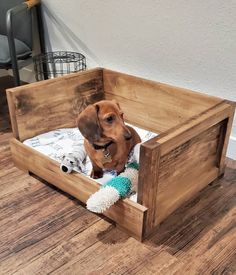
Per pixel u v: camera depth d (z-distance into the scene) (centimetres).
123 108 170
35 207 119
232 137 147
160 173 99
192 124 105
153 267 95
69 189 121
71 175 117
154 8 150
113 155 114
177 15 144
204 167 125
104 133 110
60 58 200
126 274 93
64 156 126
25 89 137
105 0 168
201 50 142
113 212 108
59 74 208
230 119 124
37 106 144
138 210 98
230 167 144
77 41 194
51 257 98
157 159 93
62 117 158
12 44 159
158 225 109
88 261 97
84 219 113
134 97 162
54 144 144
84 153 129
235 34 130
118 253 100
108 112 109
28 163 135
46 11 201
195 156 115
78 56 196
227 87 140
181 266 95
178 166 107
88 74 163
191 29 142
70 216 115
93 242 104
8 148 161
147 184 95
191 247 102
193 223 112
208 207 119
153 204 100
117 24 169
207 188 130
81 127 109
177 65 154
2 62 163
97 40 183
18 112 137
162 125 156
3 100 217
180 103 145
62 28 198
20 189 129
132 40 166
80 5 181
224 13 129
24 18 183
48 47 213
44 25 207
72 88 158
